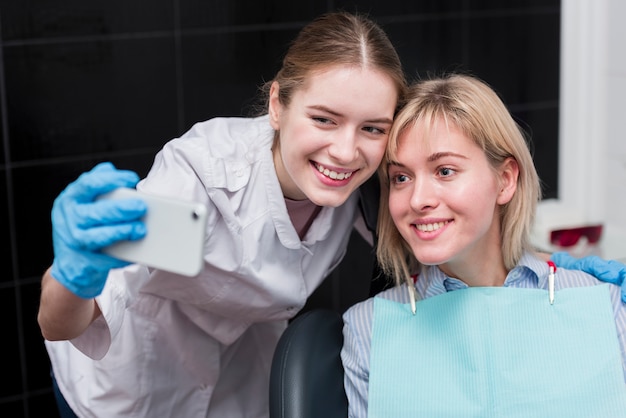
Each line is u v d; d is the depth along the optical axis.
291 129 1.46
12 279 2.55
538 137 2.97
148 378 1.78
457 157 1.40
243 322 1.78
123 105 2.55
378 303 1.53
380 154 1.46
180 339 1.78
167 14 2.54
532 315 1.46
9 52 2.42
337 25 1.44
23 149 2.49
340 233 1.73
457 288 1.50
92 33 2.48
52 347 1.85
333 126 1.43
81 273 1.18
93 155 2.55
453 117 1.41
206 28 2.59
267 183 1.60
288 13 2.66
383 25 2.74
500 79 2.90
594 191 2.79
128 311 1.74
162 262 1.08
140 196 1.09
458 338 1.47
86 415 1.78
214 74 2.62
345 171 1.45
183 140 1.61
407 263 1.59
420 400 1.46
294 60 1.46
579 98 2.78
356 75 1.39
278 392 1.43
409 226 1.45
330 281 2.84
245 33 2.62
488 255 1.50
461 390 1.45
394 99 1.44
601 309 1.46
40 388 2.64
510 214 1.49
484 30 2.85
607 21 2.66
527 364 1.45
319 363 1.48
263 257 1.64
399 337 1.50
